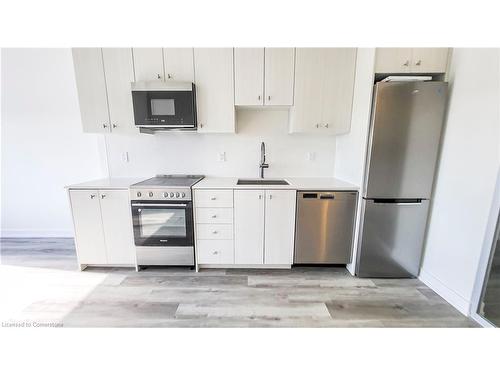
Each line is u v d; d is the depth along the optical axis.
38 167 3.00
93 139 2.94
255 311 1.79
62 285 2.10
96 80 2.23
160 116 2.21
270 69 2.23
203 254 2.32
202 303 1.88
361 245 2.17
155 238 2.27
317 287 2.10
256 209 2.23
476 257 1.68
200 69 2.22
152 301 1.90
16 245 2.89
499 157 1.53
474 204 1.70
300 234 2.28
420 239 2.16
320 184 2.31
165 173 2.78
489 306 1.65
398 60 1.90
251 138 2.72
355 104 2.23
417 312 1.79
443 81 1.92
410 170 2.01
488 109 1.59
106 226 2.26
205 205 2.22
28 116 2.87
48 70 2.76
